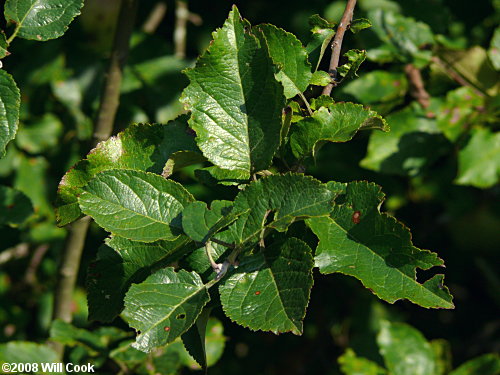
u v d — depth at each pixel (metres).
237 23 0.87
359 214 0.87
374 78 1.24
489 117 1.19
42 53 1.41
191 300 0.84
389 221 0.86
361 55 0.91
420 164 1.22
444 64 1.22
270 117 0.88
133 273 0.89
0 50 0.89
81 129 1.42
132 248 0.89
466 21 1.37
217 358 1.15
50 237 1.43
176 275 0.85
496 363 1.24
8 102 0.88
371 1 1.30
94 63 1.43
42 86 1.41
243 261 0.85
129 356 1.12
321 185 0.84
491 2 1.36
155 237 0.85
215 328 1.16
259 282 0.85
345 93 1.23
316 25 0.93
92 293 0.90
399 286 0.86
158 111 1.36
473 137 1.19
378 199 0.87
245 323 0.83
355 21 0.93
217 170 0.89
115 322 1.17
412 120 1.23
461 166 1.19
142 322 0.83
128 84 1.36
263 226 0.85
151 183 0.85
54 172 1.43
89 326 1.28
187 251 0.88
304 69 0.91
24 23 0.90
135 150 0.90
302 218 0.85
